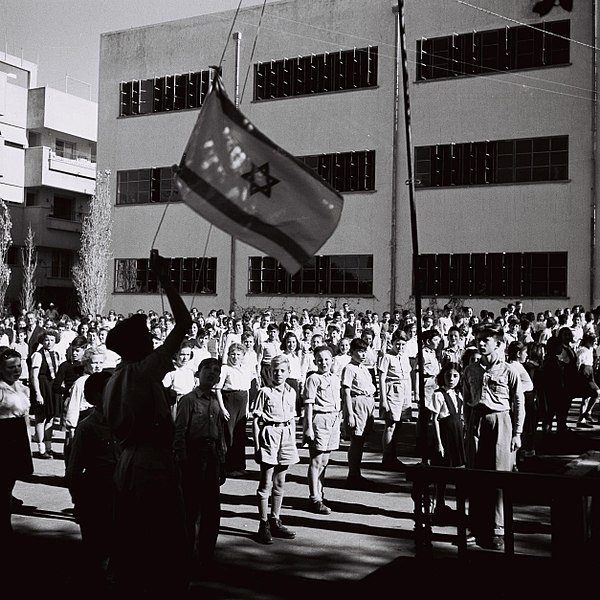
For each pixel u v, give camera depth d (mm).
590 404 15617
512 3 28859
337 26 32469
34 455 12641
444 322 22391
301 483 10602
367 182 31672
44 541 7727
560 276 28000
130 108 37750
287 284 33219
